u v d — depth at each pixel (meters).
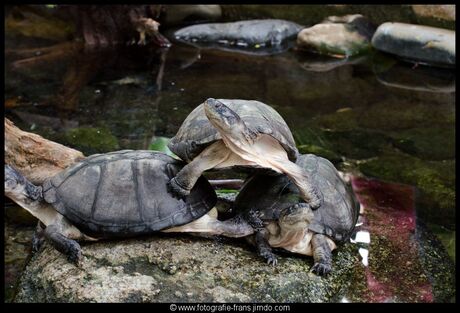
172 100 2.12
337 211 1.50
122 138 1.91
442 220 1.65
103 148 1.86
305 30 2.74
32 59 2.48
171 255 1.46
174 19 2.96
